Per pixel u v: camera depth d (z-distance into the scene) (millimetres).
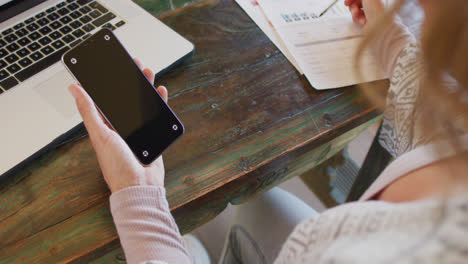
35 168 474
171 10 640
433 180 287
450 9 238
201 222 542
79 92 407
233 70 581
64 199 456
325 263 251
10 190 457
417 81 447
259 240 609
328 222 283
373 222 257
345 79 576
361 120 562
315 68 585
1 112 495
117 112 448
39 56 547
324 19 651
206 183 481
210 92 556
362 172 810
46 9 593
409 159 323
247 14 649
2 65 536
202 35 618
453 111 253
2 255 417
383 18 330
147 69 475
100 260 471
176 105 539
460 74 246
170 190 470
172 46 570
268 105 549
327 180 1124
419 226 229
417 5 294
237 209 657
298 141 522
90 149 493
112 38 459
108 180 421
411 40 521
